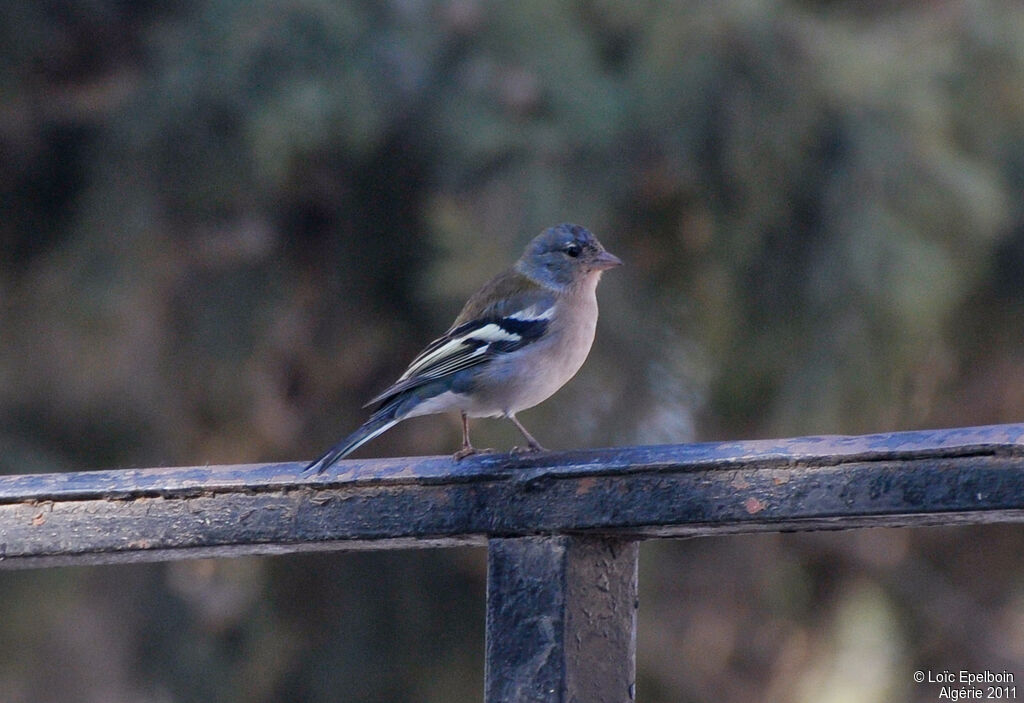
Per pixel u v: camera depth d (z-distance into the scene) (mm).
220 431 11938
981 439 3818
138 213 11062
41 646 11672
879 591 12609
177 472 5219
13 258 11648
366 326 11875
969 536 12859
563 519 4371
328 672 11688
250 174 10977
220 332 11477
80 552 5168
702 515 4164
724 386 11227
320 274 11812
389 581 11758
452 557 11719
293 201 11547
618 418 10539
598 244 8523
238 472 5098
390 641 11719
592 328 8391
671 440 10719
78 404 11500
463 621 11727
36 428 11484
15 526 5242
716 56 10672
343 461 4930
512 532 4465
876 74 10695
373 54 10891
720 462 4160
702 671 11727
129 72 11438
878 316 10242
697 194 10844
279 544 4910
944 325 11195
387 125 10984
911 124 10531
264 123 10516
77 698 11688
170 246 11297
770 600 11891
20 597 11570
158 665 11945
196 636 11953
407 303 11742
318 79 10734
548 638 4344
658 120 10703
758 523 4121
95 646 11891
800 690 12117
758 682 11961
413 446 11484
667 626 11672
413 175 11312
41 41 11234
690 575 11844
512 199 10422
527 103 10734
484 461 4617
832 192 10539
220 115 10898
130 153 11070
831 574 12633
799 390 10469
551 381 8055
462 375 7758
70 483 5254
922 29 11281
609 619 4465
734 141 10609
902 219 10391
